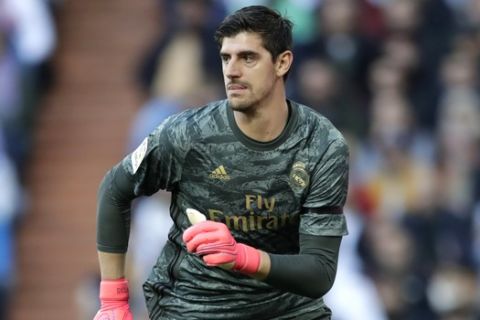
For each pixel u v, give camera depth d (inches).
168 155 484.4
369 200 962.7
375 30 1032.8
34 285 1068.5
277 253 493.7
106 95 1147.3
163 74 1045.8
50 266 1077.8
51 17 1115.3
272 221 485.7
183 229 494.0
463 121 1005.2
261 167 479.8
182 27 1045.2
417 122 1008.2
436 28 1045.2
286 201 482.9
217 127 481.1
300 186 480.4
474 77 1028.5
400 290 924.0
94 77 1154.0
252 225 486.3
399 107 1000.2
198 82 1027.3
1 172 1063.0
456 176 986.7
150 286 506.0
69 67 1155.3
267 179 480.4
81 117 1138.0
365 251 931.3
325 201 481.4
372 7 1035.9
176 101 1023.6
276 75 476.4
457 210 968.9
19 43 1093.8
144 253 914.1
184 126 483.2
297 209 484.7
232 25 470.3
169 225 917.2
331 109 989.8
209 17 1039.6
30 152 1107.9
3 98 1082.7
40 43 1104.8
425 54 1033.5
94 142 1131.9
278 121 478.9
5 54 1088.8
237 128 479.5
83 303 1002.7
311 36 1016.2
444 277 938.1
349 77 1010.1
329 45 1014.4
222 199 484.1
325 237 481.4
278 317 495.5
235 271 481.1
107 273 504.4
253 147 478.6
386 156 982.4
